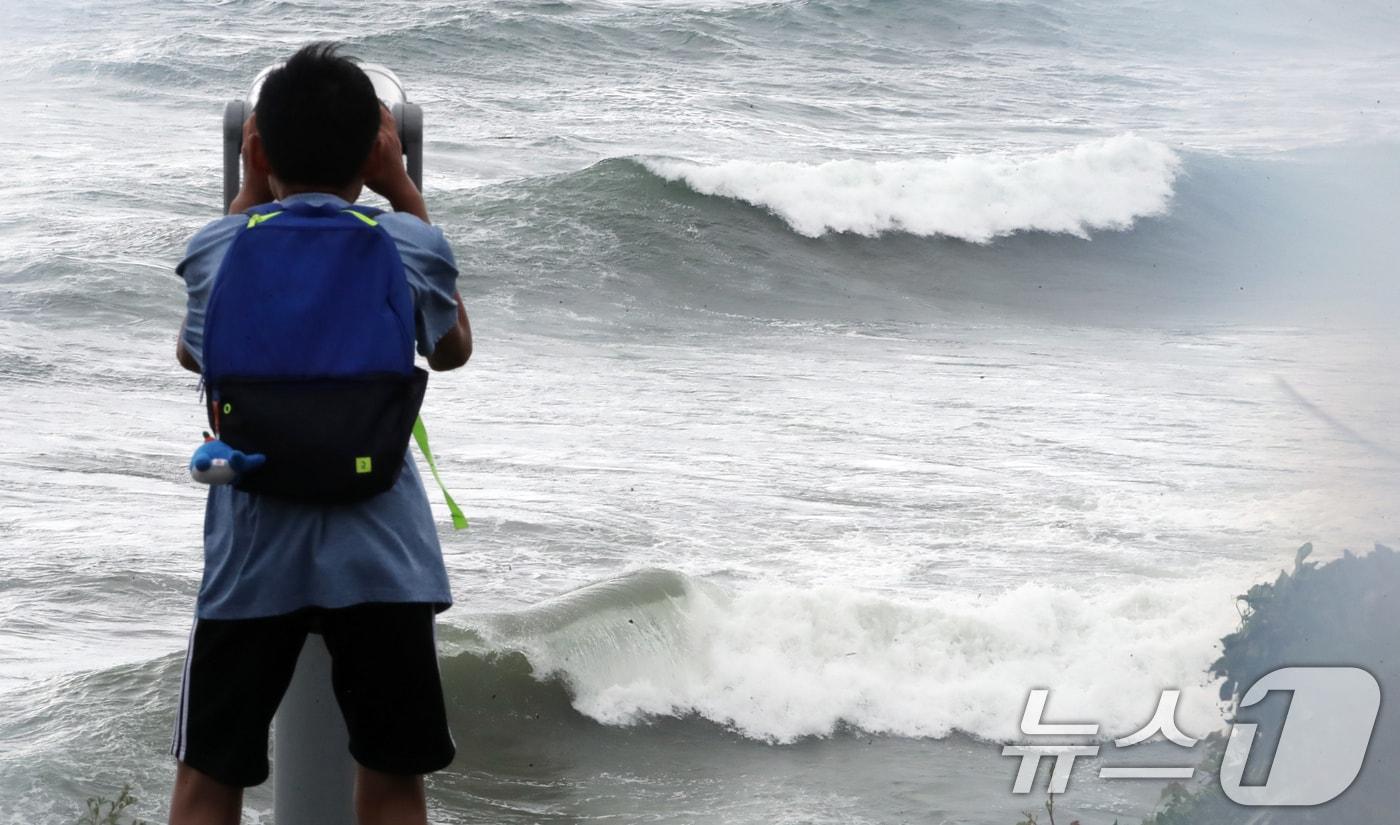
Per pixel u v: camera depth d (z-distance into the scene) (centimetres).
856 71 8638
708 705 1239
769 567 1675
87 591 1480
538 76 7588
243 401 456
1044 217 5597
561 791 1079
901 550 1761
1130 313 4772
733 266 4700
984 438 2516
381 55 7612
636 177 4962
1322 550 957
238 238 469
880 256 5091
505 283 4219
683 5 9169
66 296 3331
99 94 6575
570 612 1293
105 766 981
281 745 538
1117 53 10231
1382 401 1681
